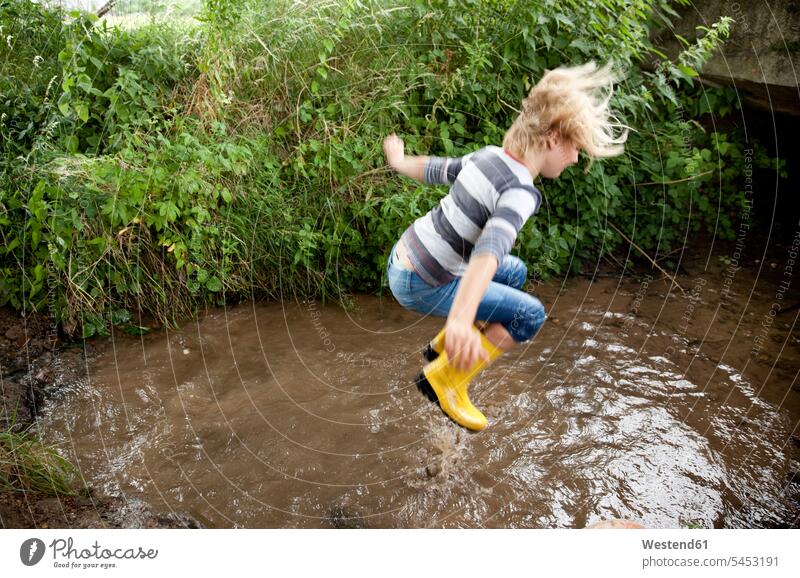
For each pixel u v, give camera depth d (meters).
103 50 3.87
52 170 3.38
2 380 3.25
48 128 3.59
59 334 3.64
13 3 4.05
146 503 2.57
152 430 2.99
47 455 2.76
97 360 3.50
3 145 3.76
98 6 4.76
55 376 3.33
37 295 3.69
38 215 3.29
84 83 3.45
